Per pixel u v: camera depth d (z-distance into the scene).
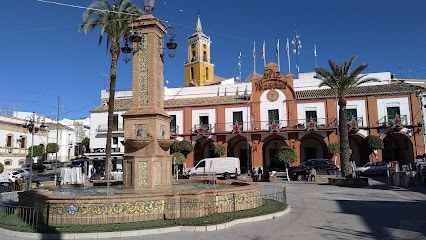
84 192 13.44
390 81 40.69
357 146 39.38
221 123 40.78
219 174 32.72
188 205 10.95
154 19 13.82
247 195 12.71
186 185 16.33
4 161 42.41
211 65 77.56
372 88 38.59
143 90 13.51
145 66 13.69
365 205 14.55
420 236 8.80
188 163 40.34
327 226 10.16
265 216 11.31
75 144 59.69
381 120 36.78
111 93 25.16
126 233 9.03
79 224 9.94
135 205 10.45
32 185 25.33
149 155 12.55
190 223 9.97
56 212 10.22
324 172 32.50
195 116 41.72
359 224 10.44
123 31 24.39
